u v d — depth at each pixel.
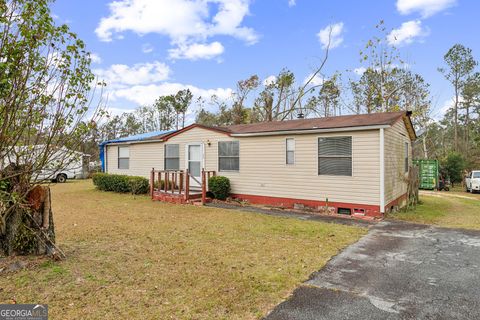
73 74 4.18
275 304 3.18
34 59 3.76
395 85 22.52
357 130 8.40
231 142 11.09
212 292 3.45
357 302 3.23
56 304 3.12
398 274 4.04
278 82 27.33
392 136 9.19
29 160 4.10
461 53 27.89
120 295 3.35
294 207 9.59
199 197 10.93
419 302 3.23
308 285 3.66
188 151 12.31
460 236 6.14
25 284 3.58
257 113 28.27
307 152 9.35
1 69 3.48
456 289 3.56
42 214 4.49
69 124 4.28
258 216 8.20
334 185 8.85
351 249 5.18
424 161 19.44
